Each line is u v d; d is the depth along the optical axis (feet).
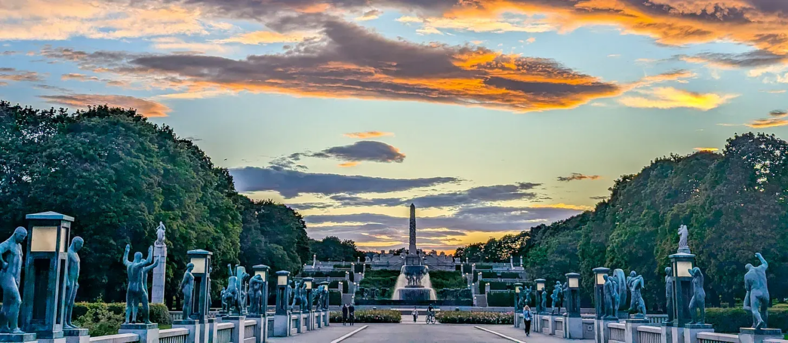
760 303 76.69
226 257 257.75
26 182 191.01
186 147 264.52
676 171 246.88
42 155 189.47
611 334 124.47
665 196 242.99
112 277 193.88
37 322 60.13
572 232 390.83
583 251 319.47
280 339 155.53
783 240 189.06
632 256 250.57
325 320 233.35
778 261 187.83
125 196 192.03
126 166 193.67
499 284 430.61
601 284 130.31
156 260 81.51
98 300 182.50
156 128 253.03
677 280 90.58
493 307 361.30
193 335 93.04
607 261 271.90
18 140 199.41
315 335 172.14
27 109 214.48
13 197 185.88
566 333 159.53
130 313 78.69
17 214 182.70
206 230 232.32
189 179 226.79
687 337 88.02
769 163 200.75
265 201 401.29
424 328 217.97
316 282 473.67
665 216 231.50
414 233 570.87
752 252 186.70
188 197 226.99
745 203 195.42
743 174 198.39
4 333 56.59
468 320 254.47
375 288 481.05
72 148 188.96
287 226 395.75
